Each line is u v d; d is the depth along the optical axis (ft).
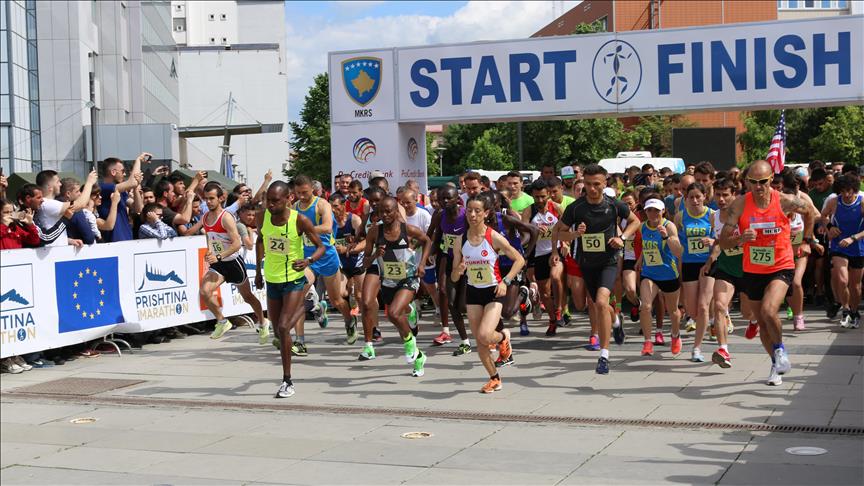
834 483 17.80
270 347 38.22
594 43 49.29
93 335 36.04
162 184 43.11
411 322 33.50
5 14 168.55
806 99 46.70
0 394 29.37
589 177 28.86
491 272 26.89
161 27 261.65
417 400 26.99
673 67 48.39
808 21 46.39
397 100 52.34
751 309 27.43
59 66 181.27
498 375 28.12
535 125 171.42
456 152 241.14
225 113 350.43
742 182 39.34
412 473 19.58
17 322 32.91
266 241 28.02
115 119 210.18
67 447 22.68
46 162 181.16
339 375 31.40
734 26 47.44
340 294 35.58
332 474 19.74
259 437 23.22
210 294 35.14
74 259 35.35
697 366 30.73
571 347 35.73
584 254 29.71
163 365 34.32
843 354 32.04
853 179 37.01
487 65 50.75
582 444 21.52
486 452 21.09
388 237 30.32
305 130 172.35
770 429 22.24
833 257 37.78
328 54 53.36
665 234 30.81
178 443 22.85
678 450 20.65
